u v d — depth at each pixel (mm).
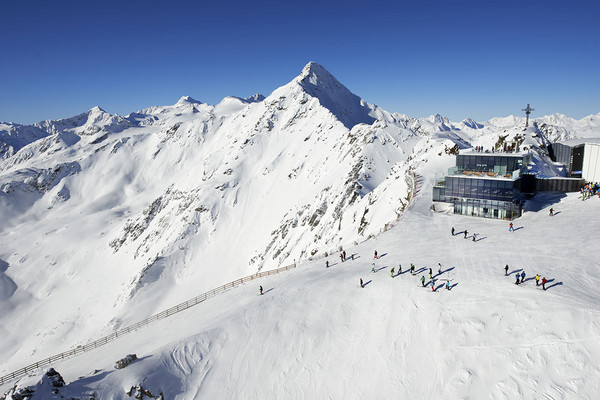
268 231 139000
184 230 147750
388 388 28000
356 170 124125
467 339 29109
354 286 38875
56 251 178750
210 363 32844
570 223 45594
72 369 38500
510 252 39750
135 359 32625
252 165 195500
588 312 27469
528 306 29625
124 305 117750
